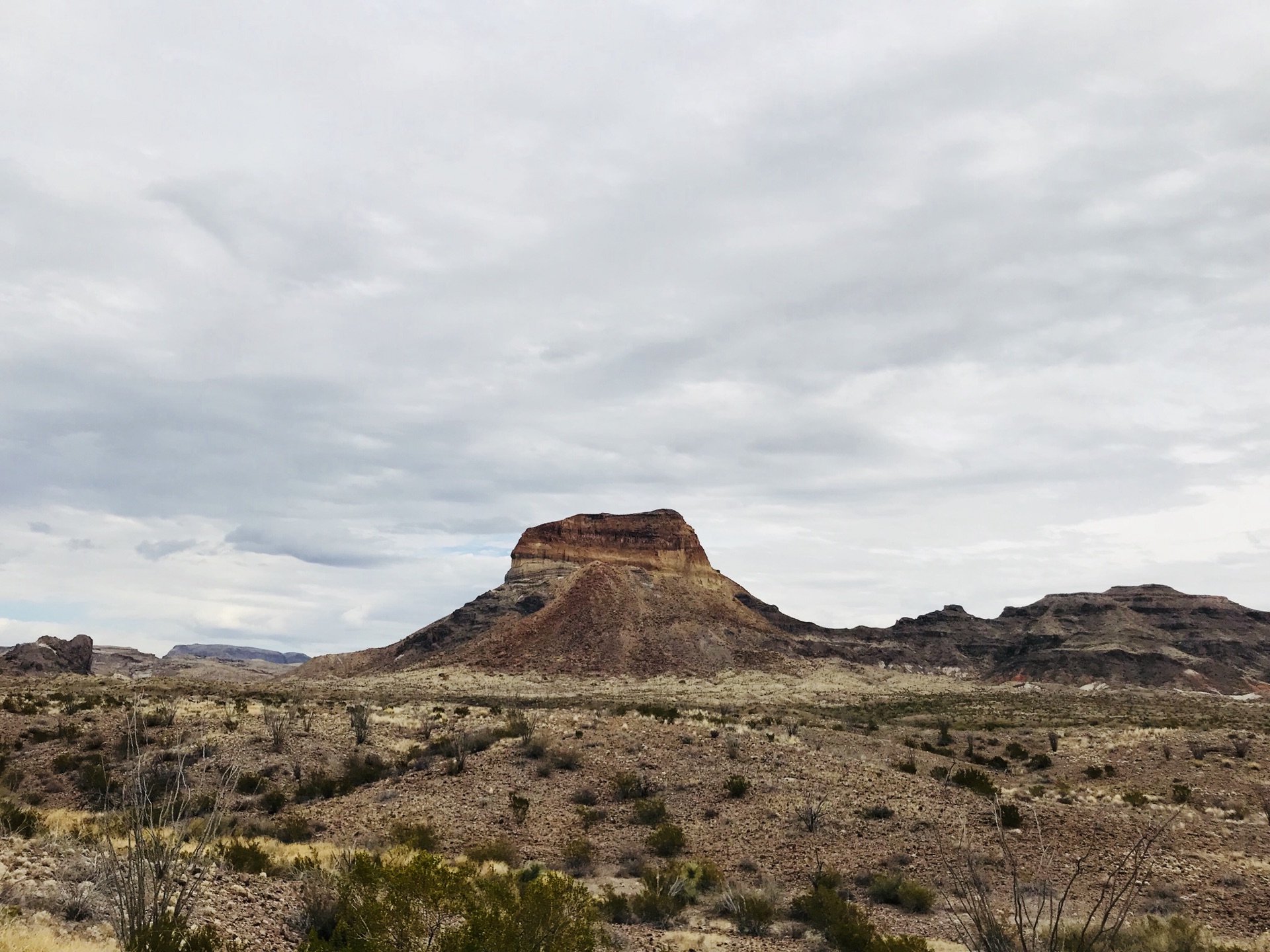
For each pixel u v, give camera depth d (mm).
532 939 11695
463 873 12922
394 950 11656
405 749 45125
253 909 14336
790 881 26609
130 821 11875
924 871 27234
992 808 33719
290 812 33062
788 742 47844
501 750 43094
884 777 39438
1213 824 32656
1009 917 20469
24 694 58062
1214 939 19969
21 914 11906
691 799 35906
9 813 19234
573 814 34188
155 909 10750
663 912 22062
